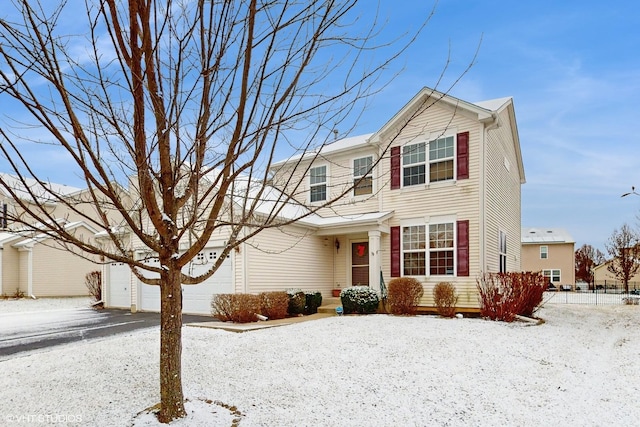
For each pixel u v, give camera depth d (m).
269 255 12.30
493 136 12.80
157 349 6.86
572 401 4.69
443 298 10.82
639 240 32.06
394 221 13.15
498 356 6.52
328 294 14.78
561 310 15.09
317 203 15.08
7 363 6.23
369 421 4.04
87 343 7.86
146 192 3.45
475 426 3.98
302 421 3.99
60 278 21.98
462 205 11.95
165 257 3.85
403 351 6.71
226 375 5.41
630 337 8.97
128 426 3.77
